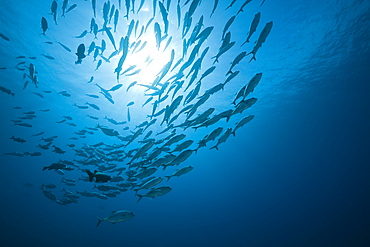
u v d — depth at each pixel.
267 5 10.98
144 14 10.92
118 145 8.80
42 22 5.49
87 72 15.70
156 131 23.33
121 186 7.17
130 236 28.47
